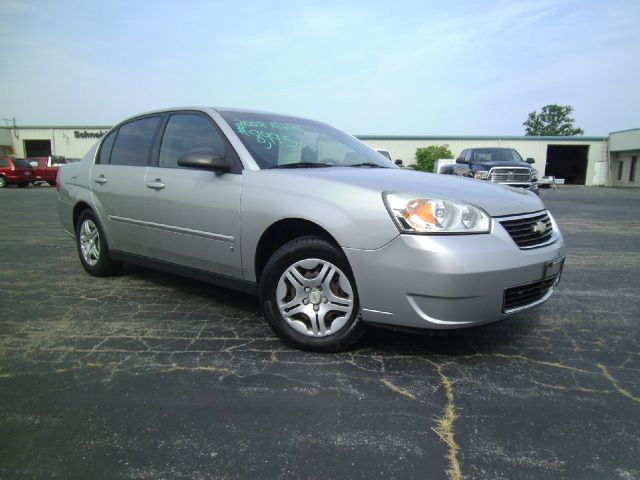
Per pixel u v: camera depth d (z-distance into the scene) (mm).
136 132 4172
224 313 3576
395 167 3811
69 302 3838
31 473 1758
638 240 7578
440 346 2959
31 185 26406
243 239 3053
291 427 2059
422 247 2389
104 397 2307
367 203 2551
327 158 3611
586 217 11336
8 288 4254
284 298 2893
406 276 2428
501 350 2918
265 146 3346
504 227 2617
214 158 3094
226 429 2043
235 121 3484
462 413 2184
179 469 1784
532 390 2412
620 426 2092
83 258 4727
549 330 3289
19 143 39781
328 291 2754
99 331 3188
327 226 2633
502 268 2461
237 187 3094
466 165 14719
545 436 2008
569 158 39625
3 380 2475
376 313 2564
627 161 35281
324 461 1832
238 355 2805
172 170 3598
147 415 2150
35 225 8953
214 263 3309
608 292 4336
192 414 2160
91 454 1871
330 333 2771
